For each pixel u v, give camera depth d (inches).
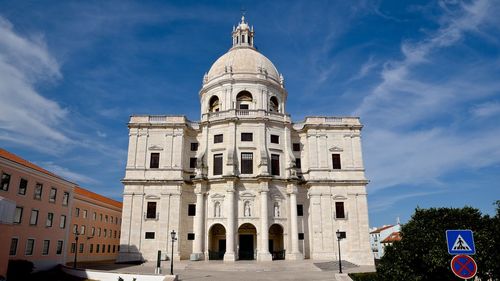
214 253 2031.3
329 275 1467.8
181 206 2118.6
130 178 2124.8
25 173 1720.0
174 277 1261.1
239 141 2158.0
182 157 2187.5
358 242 2085.4
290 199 2098.9
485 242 764.0
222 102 2367.1
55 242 1924.2
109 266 1845.5
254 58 2527.1
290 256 1991.9
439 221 893.8
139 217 2073.1
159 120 2255.2
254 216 2030.0
